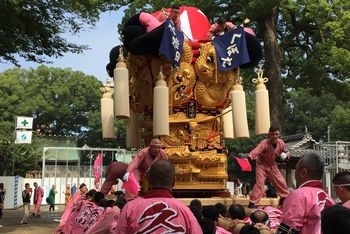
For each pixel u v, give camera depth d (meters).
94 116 62.72
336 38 21.94
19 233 19.25
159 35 8.05
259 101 9.30
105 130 9.48
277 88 23.94
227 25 9.12
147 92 9.02
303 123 57.06
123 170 10.20
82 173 43.28
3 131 50.31
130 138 9.91
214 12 22.92
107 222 7.51
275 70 23.94
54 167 43.31
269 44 24.06
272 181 9.16
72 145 54.91
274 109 23.75
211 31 9.16
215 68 8.79
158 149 8.08
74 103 65.94
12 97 59.41
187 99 8.89
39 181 40.91
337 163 22.20
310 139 27.03
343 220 3.80
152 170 4.55
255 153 8.98
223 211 7.49
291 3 22.50
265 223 6.86
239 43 8.79
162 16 9.03
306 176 5.35
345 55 21.33
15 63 19.19
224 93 9.05
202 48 8.80
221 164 9.11
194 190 8.91
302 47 25.88
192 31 9.26
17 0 15.62
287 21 26.02
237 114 8.76
